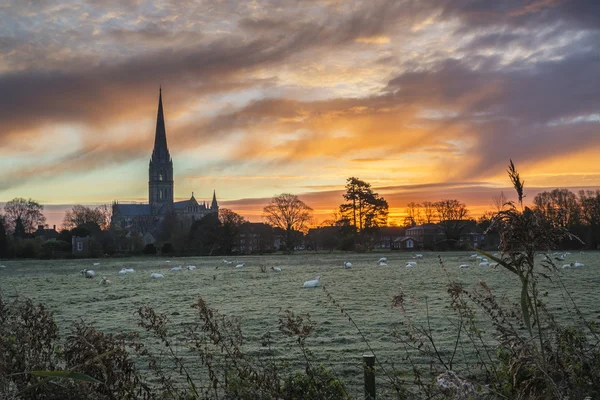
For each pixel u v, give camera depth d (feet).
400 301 29.04
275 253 404.57
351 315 61.46
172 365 37.99
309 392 22.16
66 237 425.69
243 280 136.46
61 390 20.04
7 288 123.13
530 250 15.11
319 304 74.79
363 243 394.11
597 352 21.34
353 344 45.06
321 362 38.75
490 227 15.90
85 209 554.87
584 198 317.83
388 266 195.42
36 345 23.35
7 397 17.58
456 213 359.05
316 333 50.39
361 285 106.93
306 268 193.88
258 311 68.33
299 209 420.77
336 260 265.34
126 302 86.17
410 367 36.04
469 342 43.19
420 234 460.14
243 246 475.72
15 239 383.86
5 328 22.18
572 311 57.00
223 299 86.69
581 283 91.76
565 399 17.95
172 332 51.60
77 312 73.15
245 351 41.63
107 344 22.00
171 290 109.91
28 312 24.56
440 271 150.30
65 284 136.46
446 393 16.49
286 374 34.09
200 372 35.42
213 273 174.09
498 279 103.45
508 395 19.52
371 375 24.47
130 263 277.64
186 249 386.93
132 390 22.20
